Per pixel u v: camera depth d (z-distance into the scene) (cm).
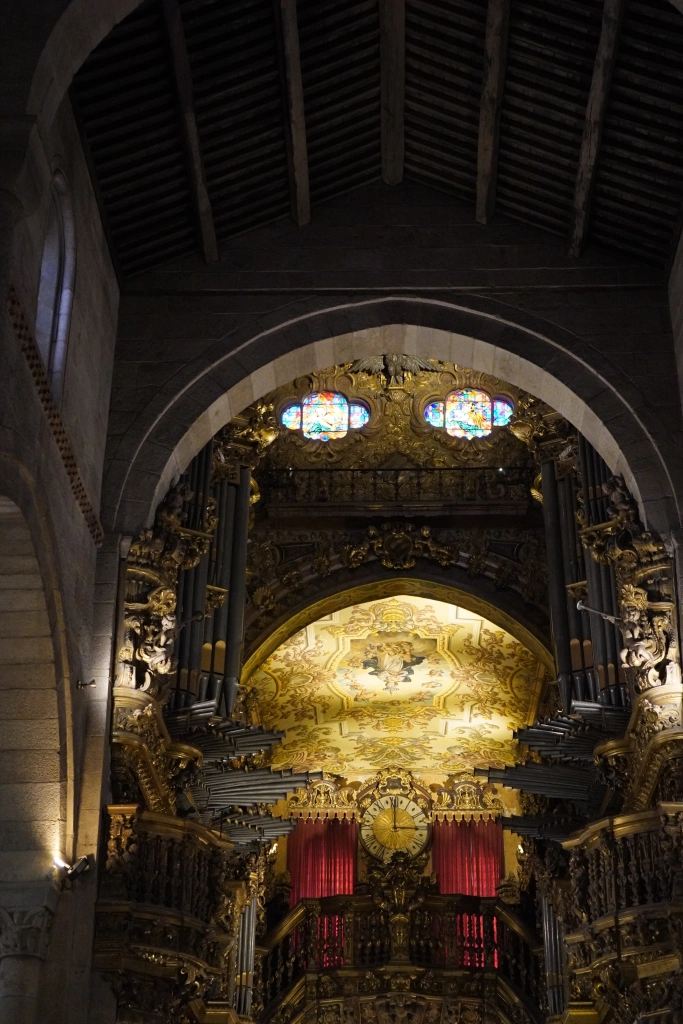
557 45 1628
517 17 1616
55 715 1462
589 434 1847
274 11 1587
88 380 1672
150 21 1534
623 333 1836
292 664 2741
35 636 1430
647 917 1515
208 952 1617
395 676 2797
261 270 1888
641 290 1867
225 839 1669
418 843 3172
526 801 2567
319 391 2603
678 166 1706
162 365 1822
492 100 1700
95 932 1461
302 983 2922
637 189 1764
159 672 1634
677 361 1798
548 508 2158
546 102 1711
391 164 1916
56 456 1471
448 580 2452
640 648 1608
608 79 1608
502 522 2488
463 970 2889
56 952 1429
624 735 1691
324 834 3203
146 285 1873
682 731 1530
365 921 3011
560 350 1828
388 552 2467
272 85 1700
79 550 1581
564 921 1952
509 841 3177
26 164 1213
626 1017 1578
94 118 1625
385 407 2592
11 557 1373
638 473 1738
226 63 1636
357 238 1912
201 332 1848
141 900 1530
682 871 1487
